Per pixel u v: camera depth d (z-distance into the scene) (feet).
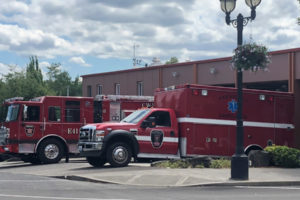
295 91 81.97
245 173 42.73
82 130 56.75
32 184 42.06
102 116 74.84
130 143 55.57
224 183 40.98
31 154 70.03
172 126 56.95
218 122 57.98
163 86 111.65
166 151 56.54
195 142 56.75
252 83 91.25
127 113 76.84
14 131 67.00
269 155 54.85
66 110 70.33
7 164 75.92
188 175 44.19
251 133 60.90
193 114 56.85
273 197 33.96
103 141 53.78
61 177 48.67
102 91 134.10
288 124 63.36
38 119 68.39
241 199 32.91
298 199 32.89
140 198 33.35
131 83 122.52
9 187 39.83
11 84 145.59
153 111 56.70
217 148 57.82
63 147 69.67
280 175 46.14
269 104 62.23
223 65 95.30
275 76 84.94
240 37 44.52
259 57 43.68
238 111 43.86
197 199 33.01
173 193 36.35
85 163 65.92
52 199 32.53
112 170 50.57
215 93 58.13
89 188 39.29
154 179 42.80
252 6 43.80
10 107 68.64
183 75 105.50
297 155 54.39
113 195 34.94
